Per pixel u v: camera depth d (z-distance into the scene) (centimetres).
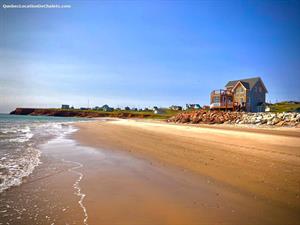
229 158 1100
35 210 582
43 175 912
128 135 2356
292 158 1055
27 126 4494
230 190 702
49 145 1750
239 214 543
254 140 1606
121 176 890
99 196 678
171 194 684
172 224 502
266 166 937
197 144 1553
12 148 1591
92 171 973
